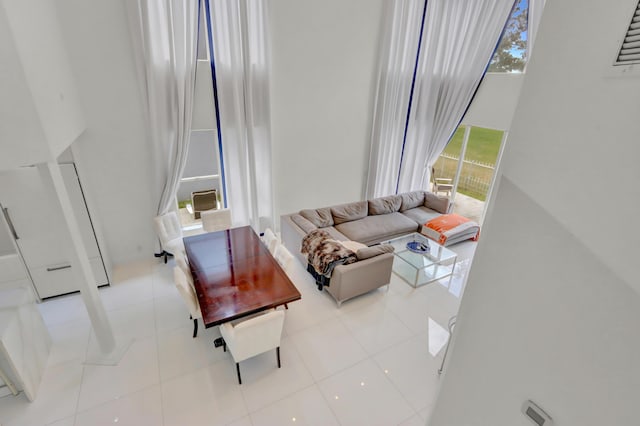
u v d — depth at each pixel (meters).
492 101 5.79
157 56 4.21
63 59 3.54
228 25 4.43
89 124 4.19
